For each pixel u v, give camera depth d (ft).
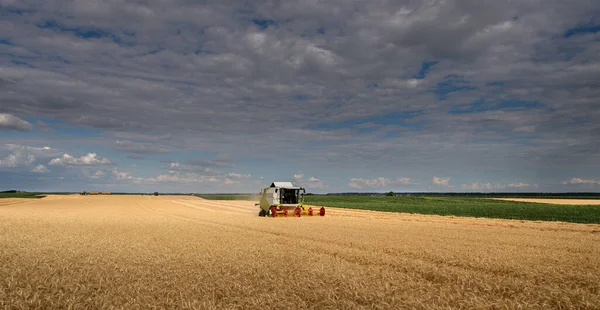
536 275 43.75
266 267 47.47
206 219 145.18
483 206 231.30
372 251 61.57
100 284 37.58
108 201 364.17
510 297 35.58
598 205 236.43
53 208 241.35
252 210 227.81
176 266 48.32
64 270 45.24
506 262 51.39
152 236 84.74
